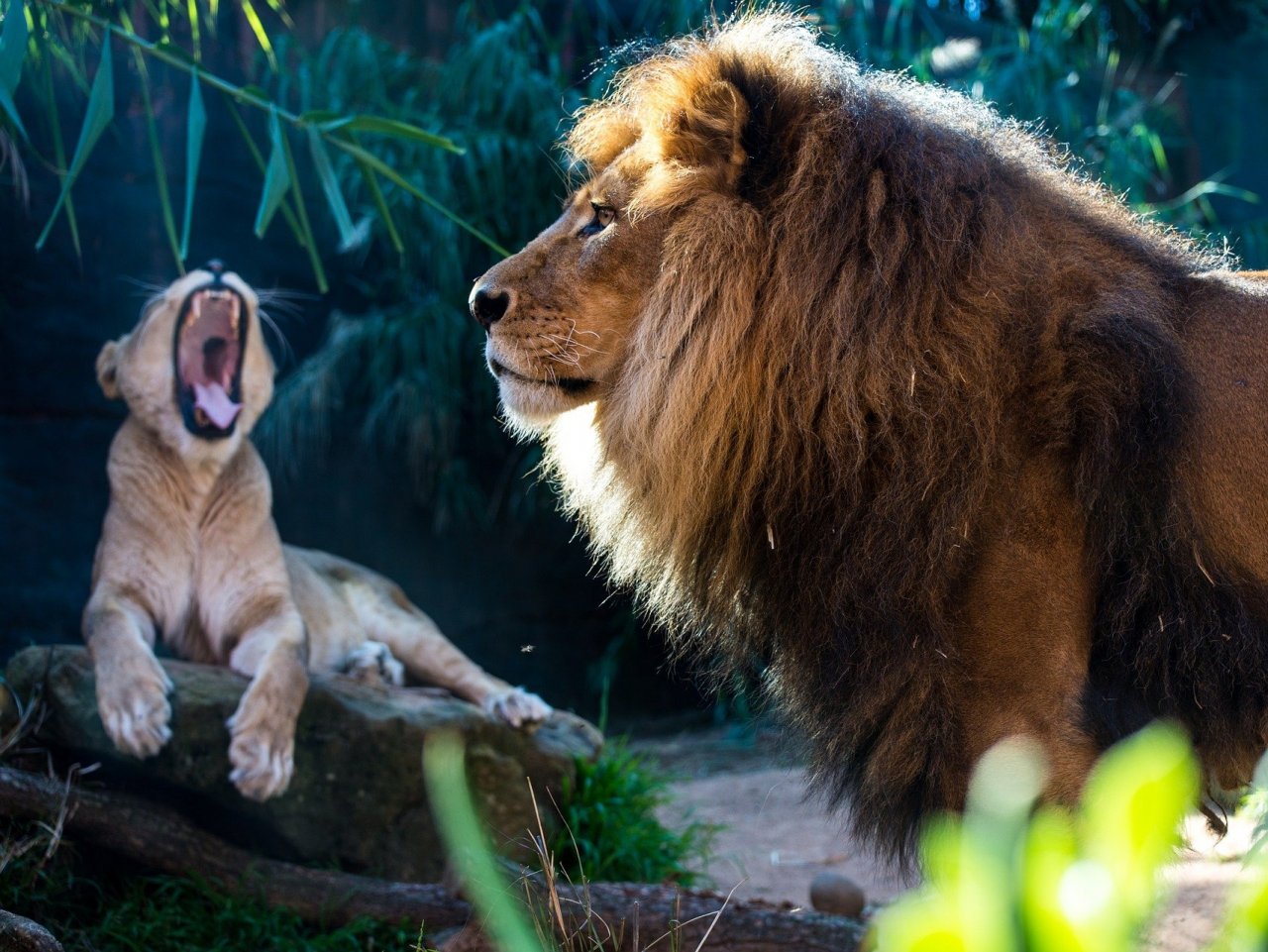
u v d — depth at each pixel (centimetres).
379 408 960
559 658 1058
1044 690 259
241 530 465
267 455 962
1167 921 340
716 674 336
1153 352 267
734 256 288
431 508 1024
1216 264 327
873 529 273
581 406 335
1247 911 75
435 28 1030
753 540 298
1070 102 1011
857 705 280
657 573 321
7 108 381
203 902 395
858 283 279
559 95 971
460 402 1007
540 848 291
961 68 1030
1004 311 273
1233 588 267
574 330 312
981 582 264
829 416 278
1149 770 59
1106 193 326
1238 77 1188
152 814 396
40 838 372
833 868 550
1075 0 1068
